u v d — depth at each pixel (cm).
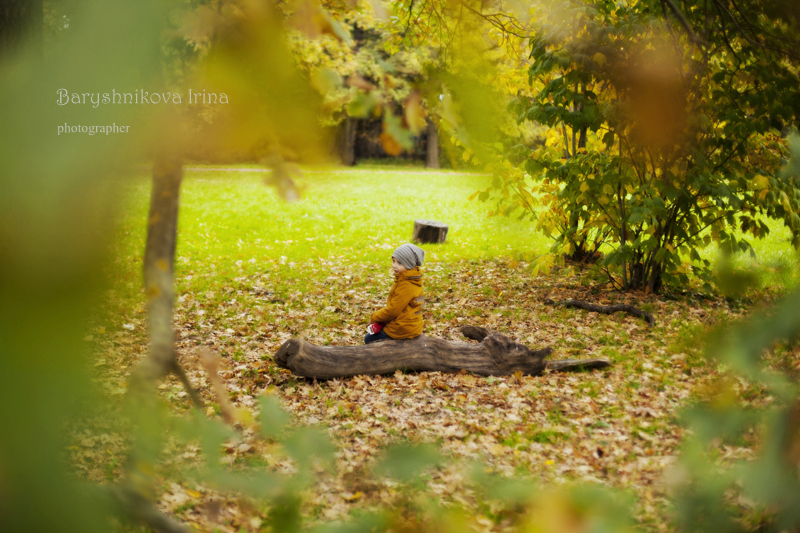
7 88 38
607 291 823
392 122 58
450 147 62
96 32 40
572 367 545
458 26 65
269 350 609
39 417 42
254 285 873
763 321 60
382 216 1503
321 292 841
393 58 63
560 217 782
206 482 61
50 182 39
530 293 833
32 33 39
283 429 70
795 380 62
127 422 52
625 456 369
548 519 59
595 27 335
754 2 163
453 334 668
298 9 52
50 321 41
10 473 43
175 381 471
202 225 1284
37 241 39
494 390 500
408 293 533
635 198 651
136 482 54
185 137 44
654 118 72
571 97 538
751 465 63
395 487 74
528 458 370
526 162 667
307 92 51
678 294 797
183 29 44
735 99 531
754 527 63
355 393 488
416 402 472
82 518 46
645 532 245
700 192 637
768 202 643
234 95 45
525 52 549
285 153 49
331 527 65
